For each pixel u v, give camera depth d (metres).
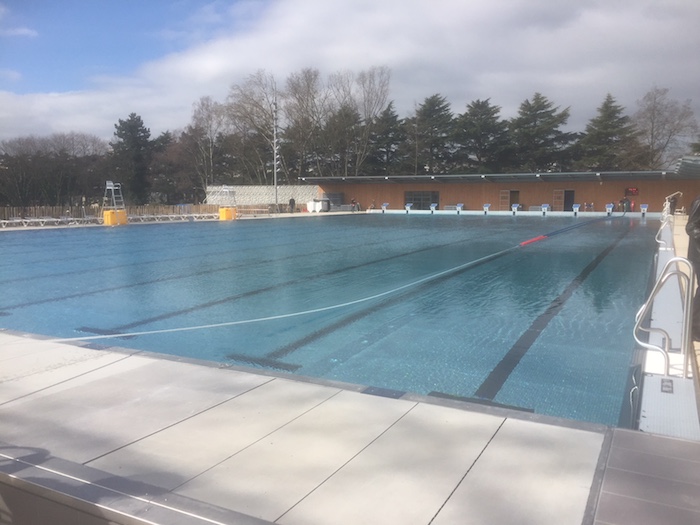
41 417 3.61
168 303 8.60
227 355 5.77
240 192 47.03
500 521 2.31
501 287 9.84
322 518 2.37
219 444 3.14
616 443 3.02
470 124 56.19
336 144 58.12
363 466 2.84
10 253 15.69
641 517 2.29
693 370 4.18
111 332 6.83
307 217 37.41
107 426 3.44
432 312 7.80
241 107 58.09
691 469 2.70
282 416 3.54
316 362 5.49
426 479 2.68
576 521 2.29
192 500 2.52
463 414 3.51
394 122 59.53
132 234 22.95
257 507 2.46
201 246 17.66
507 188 41.34
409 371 5.16
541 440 3.09
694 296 4.90
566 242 18.36
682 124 50.34
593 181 38.47
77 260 14.01
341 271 11.94
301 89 57.59
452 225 28.08
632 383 4.71
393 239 20.03
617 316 7.47
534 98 54.75
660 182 36.56
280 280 10.76
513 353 5.74
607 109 52.22
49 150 57.66
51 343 5.60
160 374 4.49
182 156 62.19
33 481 2.73
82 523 2.57
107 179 60.47
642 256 14.24
